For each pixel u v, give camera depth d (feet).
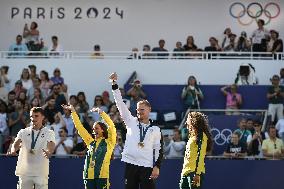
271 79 136.36
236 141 110.63
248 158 106.22
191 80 134.21
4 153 114.93
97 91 141.90
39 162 84.74
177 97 137.18
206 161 106.11
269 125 123.13
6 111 124.06
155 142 79.51
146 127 79.51
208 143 80.12
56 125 118.11
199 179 78.89
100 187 82.02
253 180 105.70
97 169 82.02
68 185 106.42
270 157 108.27
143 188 78.74
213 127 127.44
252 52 142.82
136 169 78.69
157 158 79.41
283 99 131.03
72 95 128.26
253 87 136.67
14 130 122.42
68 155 106.63
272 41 149.79
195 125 79.92
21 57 145.79
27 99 131.95
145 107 79.61
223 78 141.69
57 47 152.05
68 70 142.61
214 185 105.81
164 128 131.03
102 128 82.58
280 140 111.34
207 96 136.77
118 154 109.70
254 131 114.11
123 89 132.98
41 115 85.40
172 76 142.10
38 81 133.28
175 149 112.37
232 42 150.92
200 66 142.10
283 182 105.50
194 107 132.77
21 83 131.03
